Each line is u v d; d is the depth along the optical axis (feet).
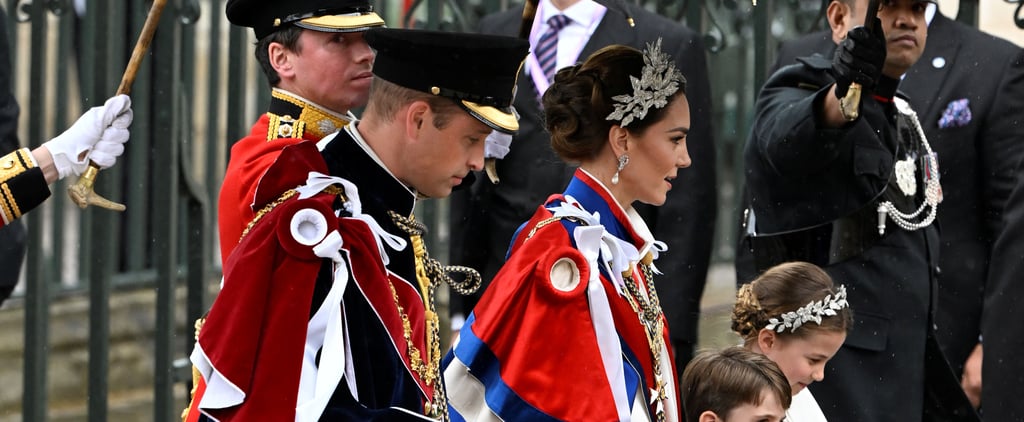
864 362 52.16
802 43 63.16
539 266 39.86
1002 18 79.51
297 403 32.17
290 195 34.17
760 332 49.62
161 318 64.69
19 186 37.01
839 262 52.65
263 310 32.48
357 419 32.19
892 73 53.57
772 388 45.37
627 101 41.34
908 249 53.36
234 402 31.99
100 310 66.13
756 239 54.49
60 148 37.55
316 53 41.50
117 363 86.58
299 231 33.04
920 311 53.21
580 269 39.81
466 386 40.22
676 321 61.26
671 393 42.86
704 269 62.34
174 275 64.90
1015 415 58.08
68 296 86.84
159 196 64.39
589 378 39.19
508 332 40.11
